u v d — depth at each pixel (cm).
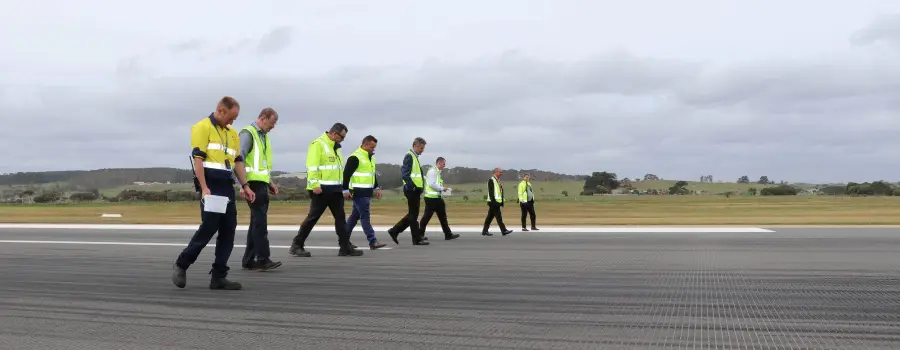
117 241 1224
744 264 786
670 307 507
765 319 460
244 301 541
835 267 750
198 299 552
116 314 486
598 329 430
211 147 606
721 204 3759
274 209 3078
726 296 556
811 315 473
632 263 807
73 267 792
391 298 554
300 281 662
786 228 1507
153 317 475
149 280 675
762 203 3869
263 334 420
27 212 3002
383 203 3903
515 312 489
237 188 654
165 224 1958
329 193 921
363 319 465
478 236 1377
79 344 394
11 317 476
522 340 401
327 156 920
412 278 680
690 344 390
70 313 490
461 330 429
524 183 1577
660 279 662
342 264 822
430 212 1253
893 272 705
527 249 1022
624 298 549
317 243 1186
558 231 1515
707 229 1486
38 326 444
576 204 3953
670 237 1249
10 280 675
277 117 793
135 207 3703
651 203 4103
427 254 952
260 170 765
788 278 663
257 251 761
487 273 719
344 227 934
